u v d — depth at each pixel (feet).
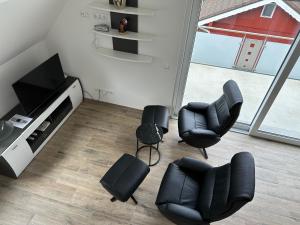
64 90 10.22
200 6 7.52
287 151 9.89
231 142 10.16
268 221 7.52
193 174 7.07
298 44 7.36
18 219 7.25
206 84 12.82
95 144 9.77
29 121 8.46
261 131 10.30
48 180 8.34
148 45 9.09
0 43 7.14
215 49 11.26
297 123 10.74
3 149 7.47
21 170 8.42
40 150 9.36
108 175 6.93
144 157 9.34
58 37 10.04
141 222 7.36
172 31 8.39
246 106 11.38
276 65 9.61
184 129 8.45
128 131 10.46
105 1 8.31
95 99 12.10
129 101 11.52
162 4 7.82
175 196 6.43
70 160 9.08
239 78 12.95
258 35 10.04
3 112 9.11
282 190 8.41
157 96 10.80
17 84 7.84
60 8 8.82
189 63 9.18
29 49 9.62
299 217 7.68
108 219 7.37
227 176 5.90
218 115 8.32
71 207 7.61
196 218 5.70
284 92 10.57
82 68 10.92
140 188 8.25
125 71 10.34
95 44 9.77
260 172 8.98
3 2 5.41
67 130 10.36
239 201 4.70
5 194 7.86
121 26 8.53
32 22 7.83
